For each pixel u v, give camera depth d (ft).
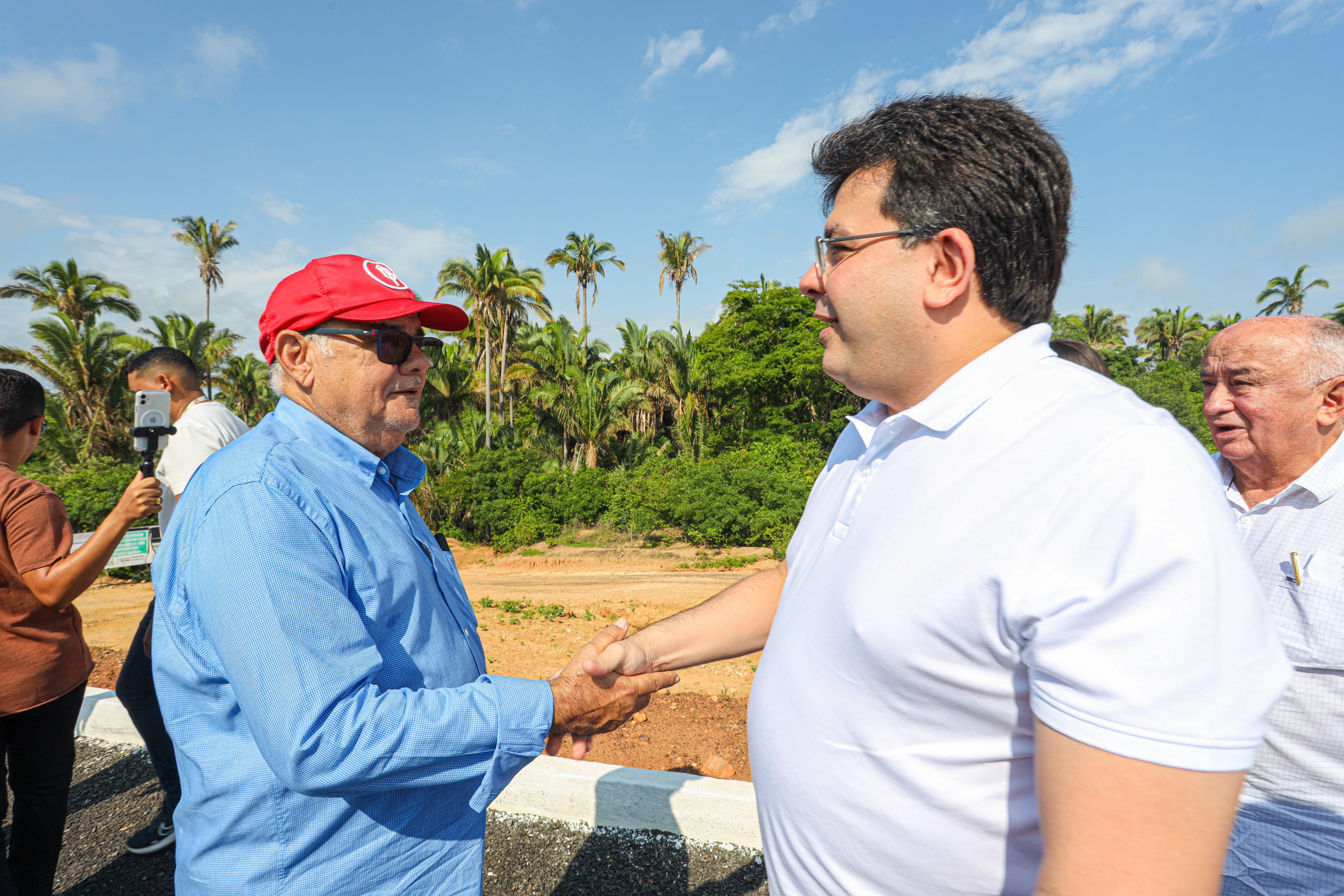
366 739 3.82
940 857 2.72
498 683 4.41
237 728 4.29
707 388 94.63
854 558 2.97
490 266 91.15
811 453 69.82
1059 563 2.27
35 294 94.84
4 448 7.92
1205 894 2.02
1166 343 177.99
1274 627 2.17
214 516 4.10
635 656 4.72
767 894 8.49
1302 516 5.05
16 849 7.72
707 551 50.01
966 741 2.62
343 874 4.27
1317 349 4.91
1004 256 2.91
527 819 10.04
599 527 57.62
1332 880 4.74
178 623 4.36
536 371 87.35
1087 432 2.40
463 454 74.59
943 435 2.84
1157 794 2.01
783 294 88.53
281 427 5.02
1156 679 2.02
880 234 3.07
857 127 3.30
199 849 4.31
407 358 5.34
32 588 7.34
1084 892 2.07
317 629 3.91
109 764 11.78
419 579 4.85
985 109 2.99
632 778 10.07
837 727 2.96
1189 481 2.20
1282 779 4.95
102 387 87.86
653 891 8.56
